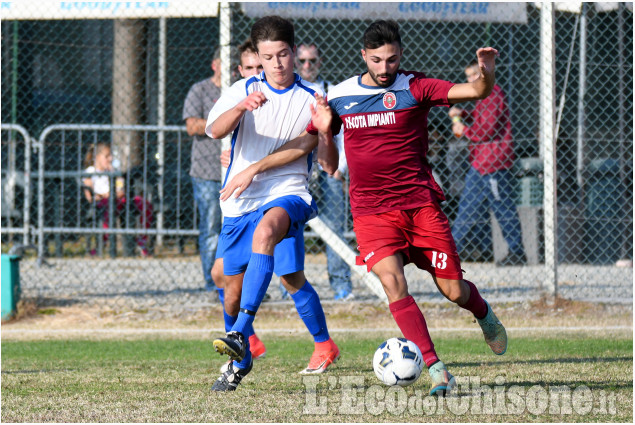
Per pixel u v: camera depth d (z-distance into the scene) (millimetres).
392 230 14406
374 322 26125
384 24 13859
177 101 45562
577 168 37031
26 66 44875
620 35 34969
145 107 44406
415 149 14406
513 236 35312
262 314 27375
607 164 36438
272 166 15047
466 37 39031
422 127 14477
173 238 41281
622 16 36750
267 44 14984
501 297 28953
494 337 15922
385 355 13297
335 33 38062
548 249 28062
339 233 28438
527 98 38781
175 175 39719
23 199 40188
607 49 37688
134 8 30250
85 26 46438
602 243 36625
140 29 43781
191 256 40719
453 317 26688
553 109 28297
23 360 19766
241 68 19078
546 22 28359
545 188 28094
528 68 37281
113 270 36125
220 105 15477
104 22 46812
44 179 39875
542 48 28438
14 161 38844
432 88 14055
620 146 35719
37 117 44844
